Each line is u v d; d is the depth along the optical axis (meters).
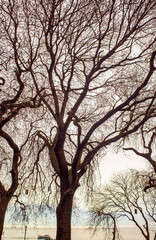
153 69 10.41
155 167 13.08
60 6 9.83
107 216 27.77
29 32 10.79
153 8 10.90
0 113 9.82
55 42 10.14
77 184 10.15
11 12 9.86
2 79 10.86
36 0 9.91
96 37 10.87
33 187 10.92
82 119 13.20
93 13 10.00
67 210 9.61
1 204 10.14
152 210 28.33
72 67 10.65
